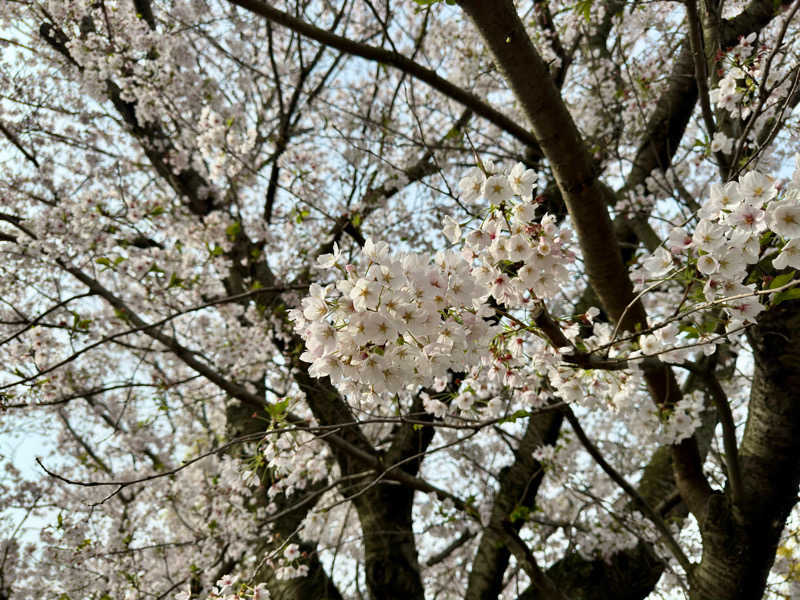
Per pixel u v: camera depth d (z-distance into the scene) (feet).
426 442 15.49
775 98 9.54
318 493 12.20
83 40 16.79
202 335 20.56
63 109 19.22
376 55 9.66
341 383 5.59
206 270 18.62
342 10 17.01
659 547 15.57
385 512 15.35
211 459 18.84
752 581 10.10
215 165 15.35
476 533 17.83
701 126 15.06
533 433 16.39
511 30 6.43
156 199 19.17
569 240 5.73
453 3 6.52
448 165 18.44
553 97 6.91
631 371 7.59
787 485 9.84
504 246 5.53
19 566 19.45
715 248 5.19
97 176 19.10
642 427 10.99
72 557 17.38
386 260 5.07
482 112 10.98
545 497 21.74
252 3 8.67
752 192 4.97
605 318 15.35
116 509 20.18
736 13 10.21
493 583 15.11
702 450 15.26
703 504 10.83
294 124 19.34
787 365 9.46
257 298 17.11
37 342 15.84
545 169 13.07
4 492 20.74
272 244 19.03
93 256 15.56
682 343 6.84
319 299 5.12
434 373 5.35
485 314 5.79
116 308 13.94
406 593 14.26
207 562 17.95
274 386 19.30
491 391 12.19
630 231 15.98
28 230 14.67
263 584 8.77
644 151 15.43
